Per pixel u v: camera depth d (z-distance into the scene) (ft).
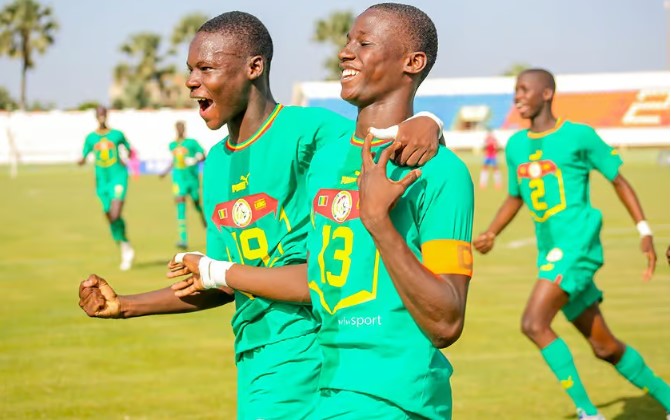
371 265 20.11
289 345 25.43
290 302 23.88
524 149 43.27
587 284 40.63
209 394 44.86
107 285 25.43
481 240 45.14
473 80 311.88
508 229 124.57
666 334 56.95
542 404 42.22
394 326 19.99
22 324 62.69
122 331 60.34
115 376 48.52
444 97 313.73
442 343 18.98
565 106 322.96
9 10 509.76
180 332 60.08
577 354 53.06
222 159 26.76
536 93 42.73
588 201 42.78
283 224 26.04
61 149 342.44
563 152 42.16
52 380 47.60
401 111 20.48
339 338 20.45
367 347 20.10
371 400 19.94
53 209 165.07
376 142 20.38
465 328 59.72
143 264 94.48
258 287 23.71
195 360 52.19
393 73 20.24
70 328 61.36
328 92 234.58
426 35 20.42
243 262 26.40
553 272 40.16
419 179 19.56
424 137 19.40
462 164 19.90
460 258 19.20
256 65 25.64
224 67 25.21
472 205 19.79
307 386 25.39
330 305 20.65
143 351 54.44
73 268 91.50
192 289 24.95
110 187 90.68
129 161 293.84
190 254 24.93
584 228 41.57
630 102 316.81
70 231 128.57
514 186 44.34
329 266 20.62
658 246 101.04
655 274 82.79
